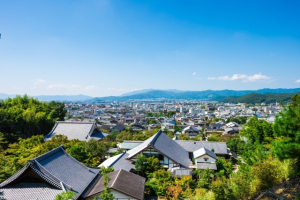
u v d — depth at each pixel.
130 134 56.00
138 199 14.88
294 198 8.80
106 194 11.85
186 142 34.47
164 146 27.89
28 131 43.66
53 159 16.66
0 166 19.11
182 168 24.41
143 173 23.98
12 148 30.20
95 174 18.52
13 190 13.60
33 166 14.12
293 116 9.62
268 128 26.38
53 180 14.24
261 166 10.86
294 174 10.60
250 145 29.25
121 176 17.22
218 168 26.50
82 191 15.02
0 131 36.84
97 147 29.66
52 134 39.53
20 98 57.97
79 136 39.00
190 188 20.31
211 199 10.64
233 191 10.31
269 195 9.65
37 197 13.04
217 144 33.47
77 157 24.64
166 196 19.09
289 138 9.73
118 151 35.09
